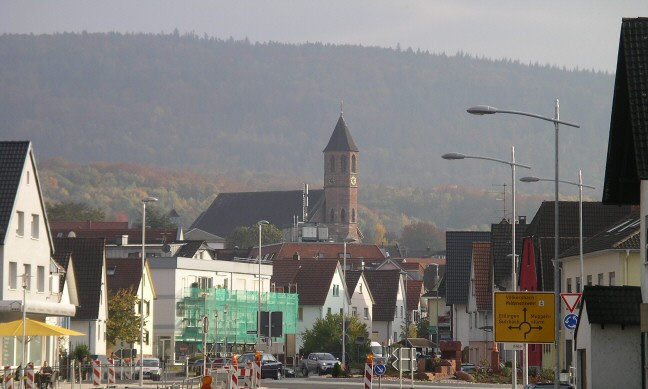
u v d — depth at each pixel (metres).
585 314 77.62
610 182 70.81
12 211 140.12
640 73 62.94
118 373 152.00
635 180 70.12
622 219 140.25
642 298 70.31
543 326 71.31
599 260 131.12
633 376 75.62
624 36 64.12
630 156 69.31
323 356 186.50
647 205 68.38
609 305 76.25
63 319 165.00
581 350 80.81
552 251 153.50
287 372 179.00
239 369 116.81
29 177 146.25
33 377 102.19
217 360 162.12
